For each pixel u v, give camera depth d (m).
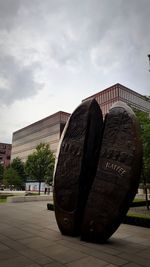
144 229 10.18
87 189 8.42
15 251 6.57
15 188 67.38
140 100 67.25
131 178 7.36
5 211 15.09
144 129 17.05
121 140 7.85
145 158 16.53
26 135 88.31
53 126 74.38
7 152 119.38
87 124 8.85
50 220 11.69
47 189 50.53
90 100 9.27
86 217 7.63
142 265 5.73
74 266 5.55
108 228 7.36
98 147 8.55
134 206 19.83
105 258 6.16
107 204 7.45
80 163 8.41
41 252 6.52
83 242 7.60
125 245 7.49
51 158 39.97
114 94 63.38
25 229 9.48
